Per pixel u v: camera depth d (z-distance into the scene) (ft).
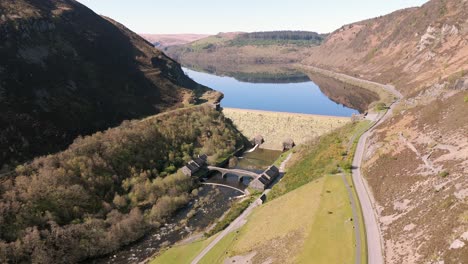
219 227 377.50
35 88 561.84
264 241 302.86
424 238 223.71
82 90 632.38
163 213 419.54
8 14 632.79
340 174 381.81
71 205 381.19
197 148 593.83
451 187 250.57
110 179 441.27
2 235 322.96
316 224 286.66
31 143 479.41
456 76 502.79
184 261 324.19
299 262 248.11
